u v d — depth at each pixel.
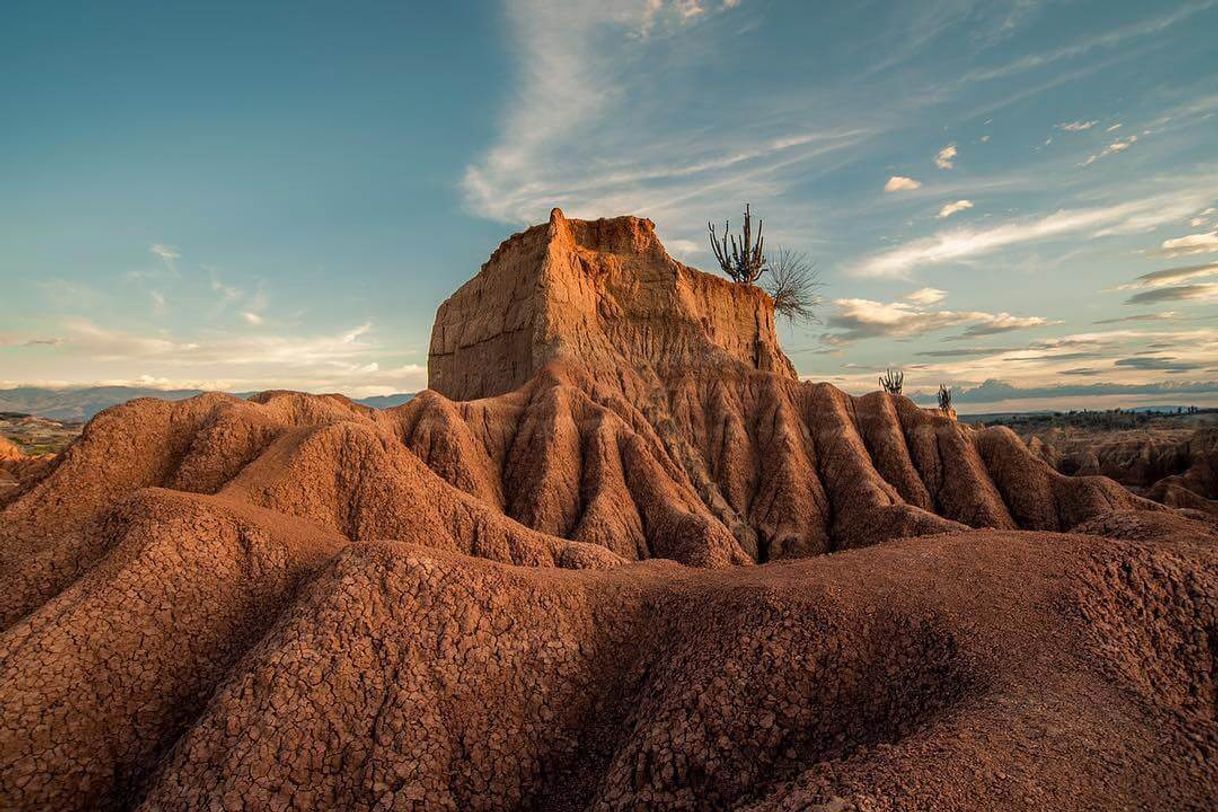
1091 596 15.92
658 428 57.53
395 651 16.81
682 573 23.27
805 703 14.45
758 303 80.00
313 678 15.79
